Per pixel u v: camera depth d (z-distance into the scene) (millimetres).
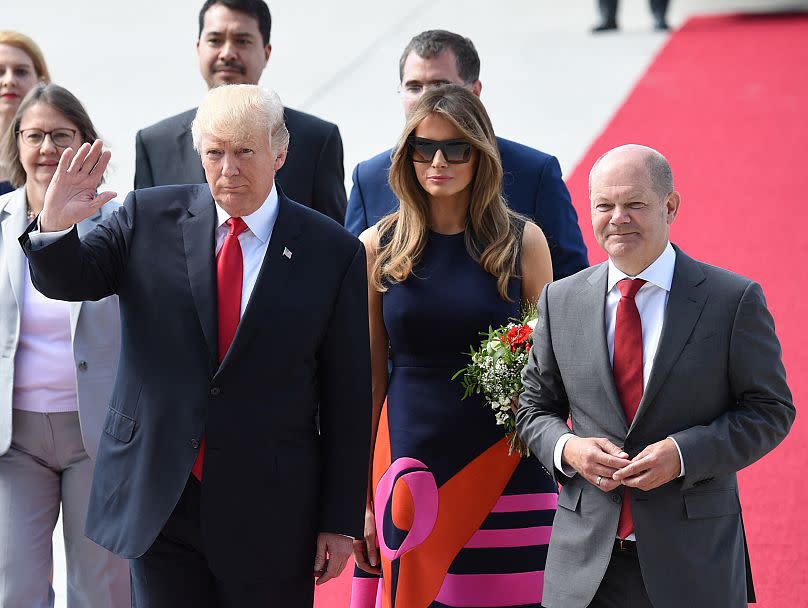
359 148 47781
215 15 20266
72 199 12922
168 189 13992
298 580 13781
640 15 76938
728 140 49094
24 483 16469
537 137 49375
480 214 15586
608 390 12992
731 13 77062
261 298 13328
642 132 50250
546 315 13773
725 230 39094
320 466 13969
